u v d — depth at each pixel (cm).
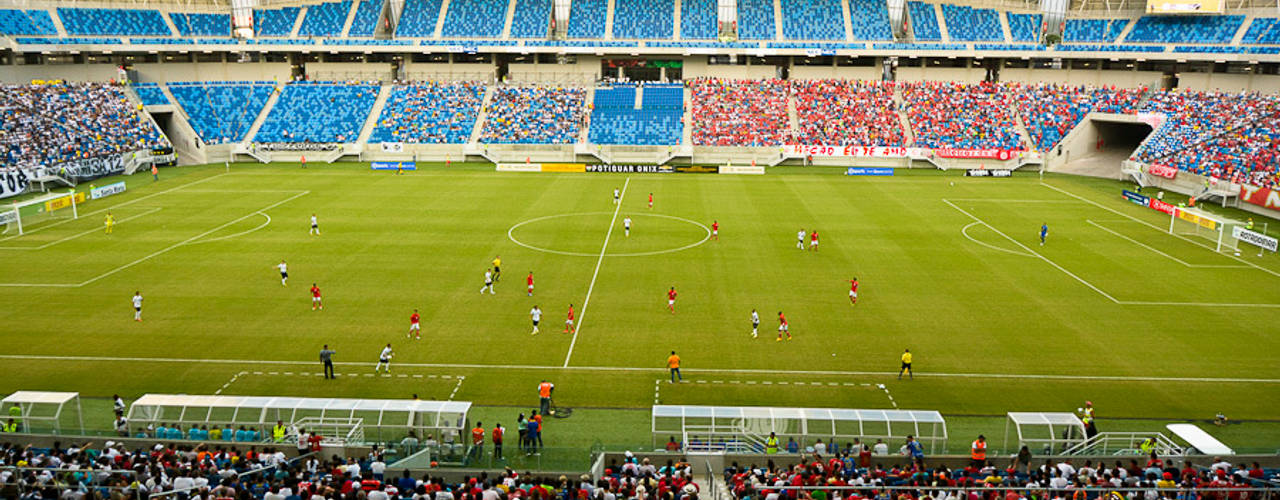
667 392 3456
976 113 10719
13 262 5275
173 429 2911
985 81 11644
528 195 7988
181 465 2414
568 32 11694
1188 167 8381
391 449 2848
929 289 4859
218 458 2516
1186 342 3997
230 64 11688
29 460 2330
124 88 10400
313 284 4838
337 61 12000
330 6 11944
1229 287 4909
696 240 6078
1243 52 10088
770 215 7056
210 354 3778
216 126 10625
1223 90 10688
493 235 6181
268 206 7275
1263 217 7081
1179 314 4406
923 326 4225
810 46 11488
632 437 3078
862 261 5491
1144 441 2925
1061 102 10731
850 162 10212
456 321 4256
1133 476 2386
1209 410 3294
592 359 3794
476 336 4053
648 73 12038
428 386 3491
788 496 2091
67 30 10462
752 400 3384
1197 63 10850
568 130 10544
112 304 4438
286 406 2934
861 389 3488
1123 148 10506
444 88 11362
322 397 3359
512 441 3012
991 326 4222
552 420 3209
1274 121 8744
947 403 3362
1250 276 5156
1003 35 11675
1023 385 3522
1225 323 4266
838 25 11850
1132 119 9812
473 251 5697
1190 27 10838
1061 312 4441
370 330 4116
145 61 11412
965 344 3975
